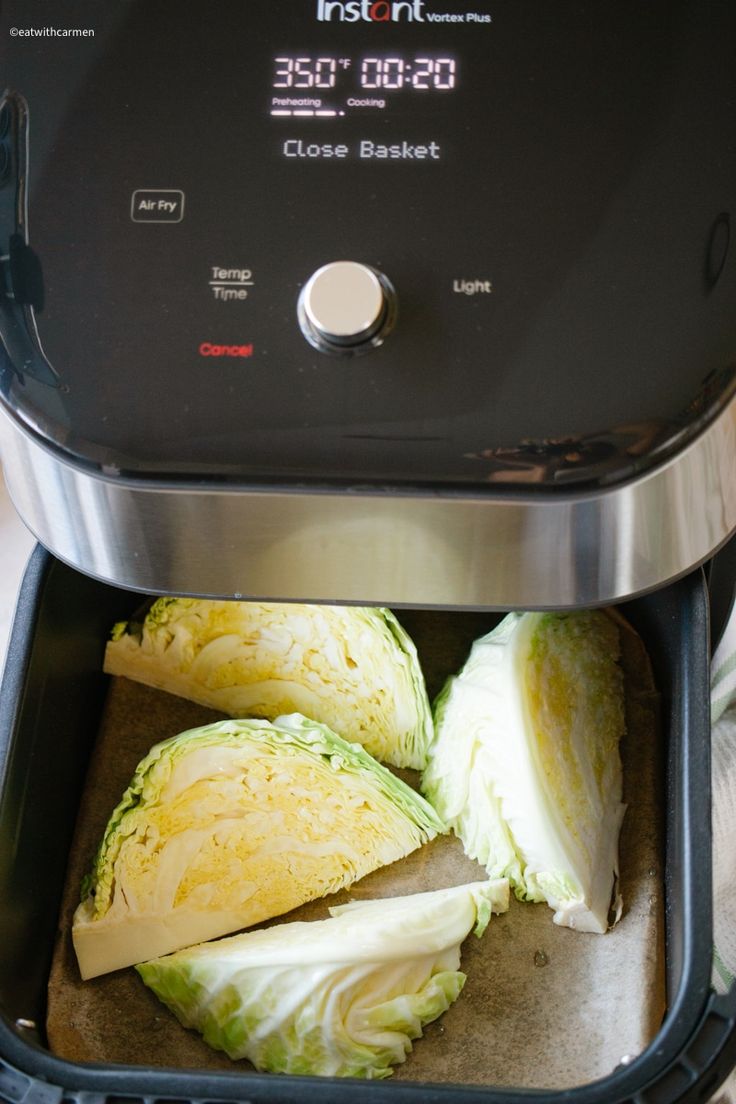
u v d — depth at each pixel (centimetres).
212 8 76
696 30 75
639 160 73
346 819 86
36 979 81
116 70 76
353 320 69
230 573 76
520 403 70
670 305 71
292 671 92
